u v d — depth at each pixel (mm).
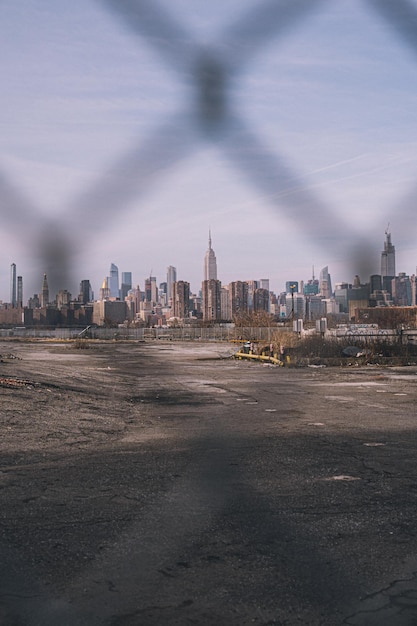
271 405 16500
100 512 6652
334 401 17234
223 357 41188
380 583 4840
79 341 64750
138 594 4641
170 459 9477
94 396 17828
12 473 8484
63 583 4824
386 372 27156
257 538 5844
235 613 4344
